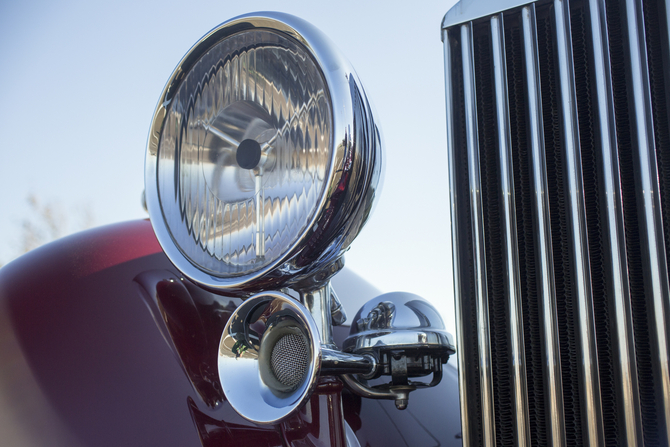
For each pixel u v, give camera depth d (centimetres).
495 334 71
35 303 90
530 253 70
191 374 81
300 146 68
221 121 77
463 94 77
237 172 75
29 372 82
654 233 64
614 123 68
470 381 71
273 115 72
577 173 68
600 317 66
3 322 89
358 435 87
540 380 68
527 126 72
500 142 73
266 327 68
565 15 72
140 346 83
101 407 76
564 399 67
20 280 95
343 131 63
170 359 82
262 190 70
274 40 73
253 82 75
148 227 108
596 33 70
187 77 81
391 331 77
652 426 62
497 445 70
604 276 66
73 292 91
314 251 65
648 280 64
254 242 69
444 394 103
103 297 90
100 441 73
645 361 64
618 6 71
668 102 67
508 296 69
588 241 67
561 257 69
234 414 78
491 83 76
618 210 66
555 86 72
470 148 75
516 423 67
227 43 77
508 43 77
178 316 88
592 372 64
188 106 80
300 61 70
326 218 63
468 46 78
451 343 78
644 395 63
